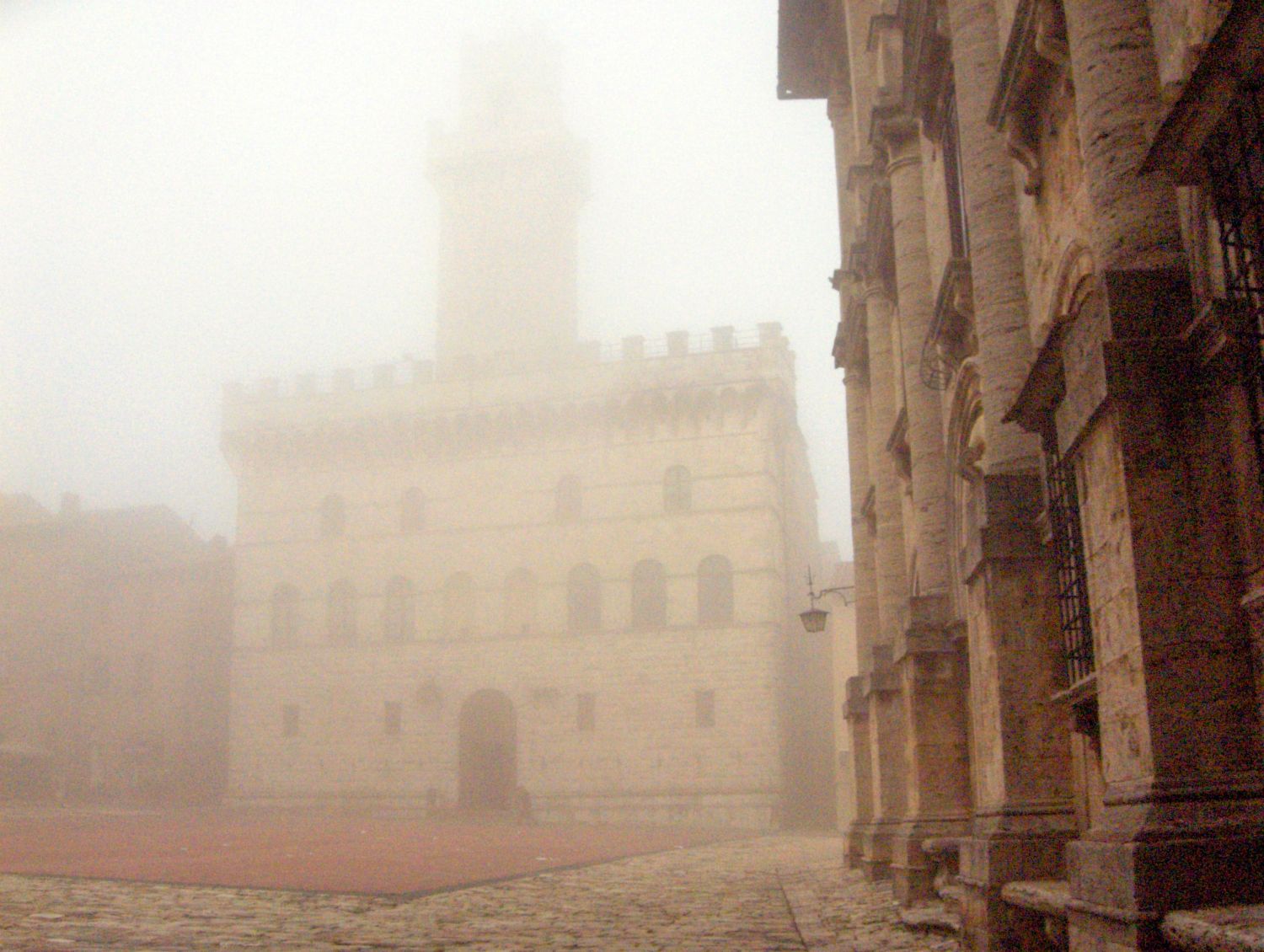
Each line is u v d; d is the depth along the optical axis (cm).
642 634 5241
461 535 5603
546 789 5191
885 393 2019
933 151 1562
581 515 5484
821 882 1800
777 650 5184
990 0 1151
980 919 865
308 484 5875
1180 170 569
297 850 2581
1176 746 546
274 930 1157
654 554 5328
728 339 5469
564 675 5297
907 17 1428
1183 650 554
